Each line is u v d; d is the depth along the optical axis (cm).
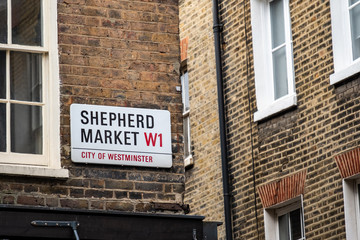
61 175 1202
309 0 1655
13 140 1212
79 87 1250
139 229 1192
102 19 1284
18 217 1135
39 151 1220
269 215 1709
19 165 1201
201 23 1967
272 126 1706
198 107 1950
